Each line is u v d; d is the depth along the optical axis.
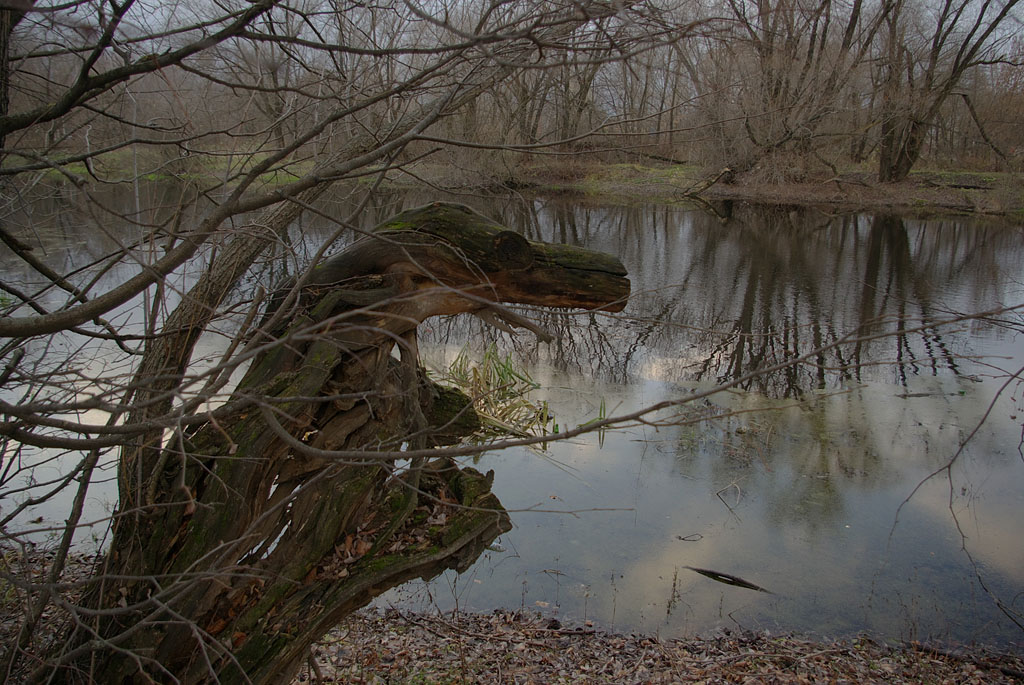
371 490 3.12
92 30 2.54
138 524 2.87
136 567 2.88
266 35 2.59
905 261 18.38
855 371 11.16
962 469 8.16
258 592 2.97
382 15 3.62
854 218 24.42
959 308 13.98
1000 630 5.64
